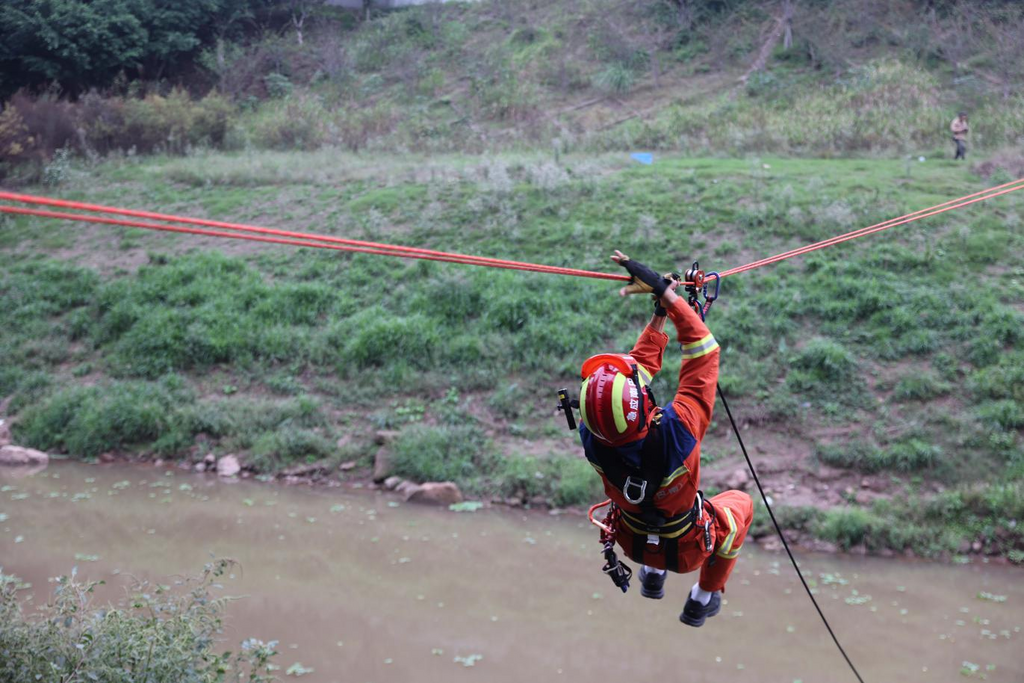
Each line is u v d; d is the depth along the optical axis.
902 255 17.69
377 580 10.90
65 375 18.22
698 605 4.23
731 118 32.31
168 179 27.72
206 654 6.58
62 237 23.53
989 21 35.81
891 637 9.61
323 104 40.09
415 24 46.16
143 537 12.12
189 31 43.75
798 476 13.69
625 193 21.80
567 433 15.27
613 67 38.59
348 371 17.17
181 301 19.50
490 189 22.53
